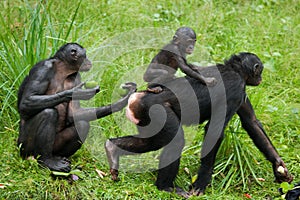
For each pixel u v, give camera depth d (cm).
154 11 1473
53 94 852
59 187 848
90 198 850
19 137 894
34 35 1063
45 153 870
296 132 1095
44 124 853
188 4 1520
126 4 1460
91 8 1407
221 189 926
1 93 1027
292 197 884
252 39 1420
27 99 848
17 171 873
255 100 1121
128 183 888
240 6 1589
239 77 927
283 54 1380
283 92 1226
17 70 1027
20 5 1330
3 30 1179
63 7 1360
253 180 959
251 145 1028
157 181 893
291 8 1599
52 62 877
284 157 1016
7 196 828
